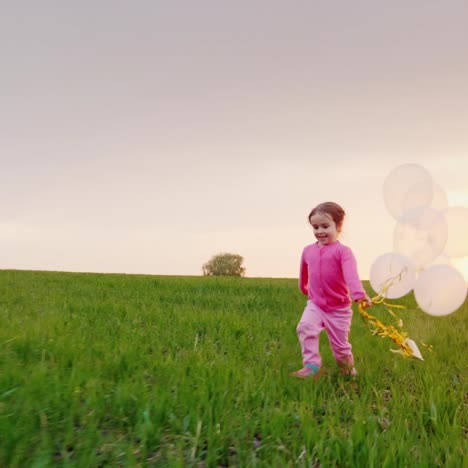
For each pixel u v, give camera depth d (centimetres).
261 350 552
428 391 396
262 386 388
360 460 272
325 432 300
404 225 398
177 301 950
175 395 351
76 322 633
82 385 370
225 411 324
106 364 428
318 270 470
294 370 478
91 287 1105
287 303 956
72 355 450
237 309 874
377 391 420
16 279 1233
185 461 269
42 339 499
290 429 316
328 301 470
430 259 395
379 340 620
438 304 382
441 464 275
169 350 525
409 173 401
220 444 287
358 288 435
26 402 308
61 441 281
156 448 283
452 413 357
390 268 405
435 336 652
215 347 564
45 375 372
